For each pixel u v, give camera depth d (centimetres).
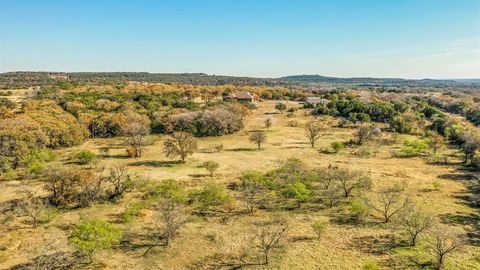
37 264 2934
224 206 4219
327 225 3712
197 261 3045
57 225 3719
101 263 3003
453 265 2941
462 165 6091
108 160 6388
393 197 4144
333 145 7062
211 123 8912
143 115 9594
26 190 4709
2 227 3650
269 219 3862
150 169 5762
